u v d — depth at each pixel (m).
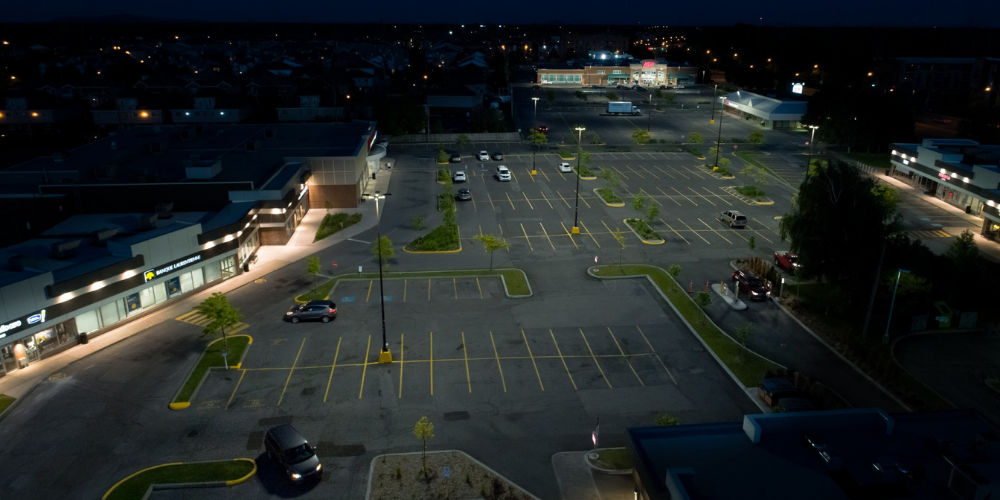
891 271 49.81
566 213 78.81
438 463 33.41
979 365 44.59
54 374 41.94
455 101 164.00
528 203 83.31
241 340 46.44
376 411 37.94
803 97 170.88
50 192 63.47
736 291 52.91
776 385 39.03
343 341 46.47
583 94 184.50
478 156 111.38
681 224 74.44
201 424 36.56
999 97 157.50
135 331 48.12
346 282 57.31
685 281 57.97
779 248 66.31
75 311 45.28
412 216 77.38
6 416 37.28
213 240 56.03
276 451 32.59
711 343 46.56
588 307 52.62
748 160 109.69
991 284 56.28
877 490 25.03
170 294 53.16
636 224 72.81
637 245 67.19
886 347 46.62
